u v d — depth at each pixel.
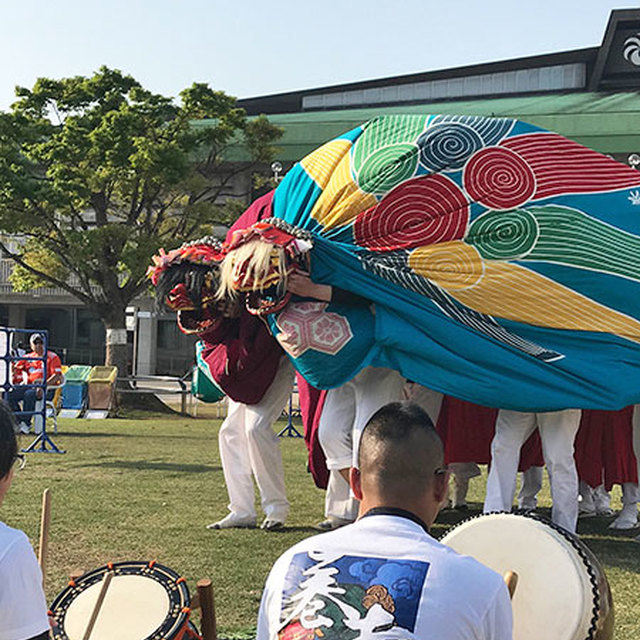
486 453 7.44
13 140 20.97
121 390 21.09
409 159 6.48
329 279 6.26
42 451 11.87
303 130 31.92
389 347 6.20
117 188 22.62
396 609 2.01
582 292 6.30
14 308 39.47
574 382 6.07
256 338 6.70
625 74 31.16
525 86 32.28
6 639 2.12
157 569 3.15
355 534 2.18
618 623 4.72
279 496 6.96
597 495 8.11
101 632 2.83
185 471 9.92
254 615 4.69
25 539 2.21
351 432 6.65
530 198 6.39
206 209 22.03
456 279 6.30
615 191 6.47
